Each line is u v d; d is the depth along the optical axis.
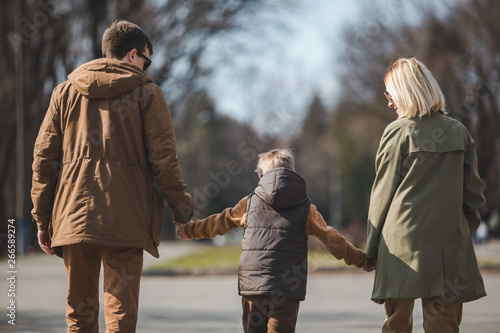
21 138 31.73
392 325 5.55
